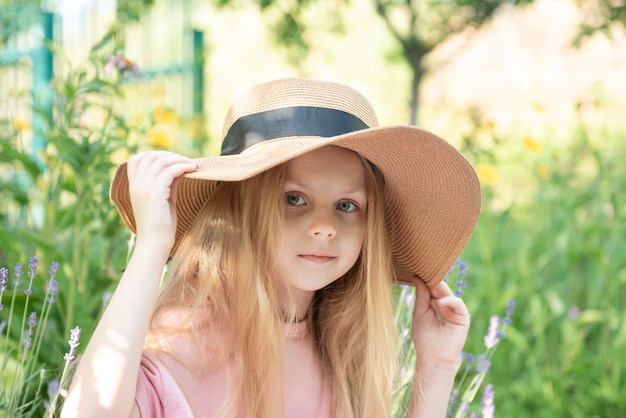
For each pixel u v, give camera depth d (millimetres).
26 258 2543
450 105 6051
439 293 1896
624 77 5895
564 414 3162
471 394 2047
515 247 4121
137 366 1381
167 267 1824
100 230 2602
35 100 3438
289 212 1607
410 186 1702
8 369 2094
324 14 6281
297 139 1536
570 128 5492
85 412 1334
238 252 1634
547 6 7027
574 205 4027
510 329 3369
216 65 8430
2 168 4055
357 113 1615
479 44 7242
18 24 3965
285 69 8328
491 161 4336
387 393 1778
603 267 3574
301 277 1616
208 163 1521
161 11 5727
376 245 1695
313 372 1764
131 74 2900
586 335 3781
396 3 6008
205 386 1573
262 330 1610
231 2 5957
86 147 2490
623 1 4762
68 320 2246
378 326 1752
